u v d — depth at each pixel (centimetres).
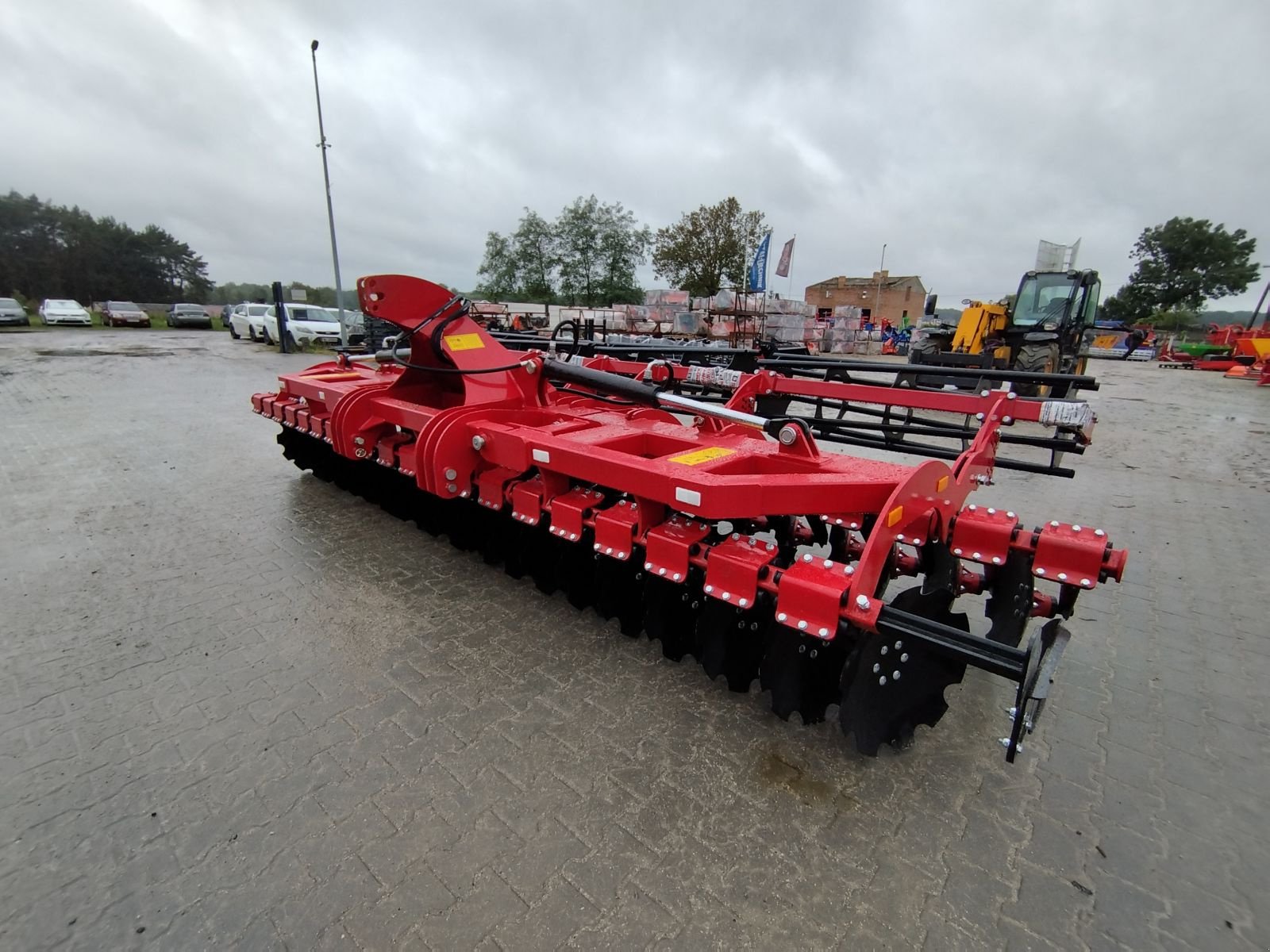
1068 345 1255
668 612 290
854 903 182
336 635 318
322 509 499
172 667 287
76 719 250
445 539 443
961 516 259
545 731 250
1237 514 549
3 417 840
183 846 195
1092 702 279
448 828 204
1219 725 265
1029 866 196
